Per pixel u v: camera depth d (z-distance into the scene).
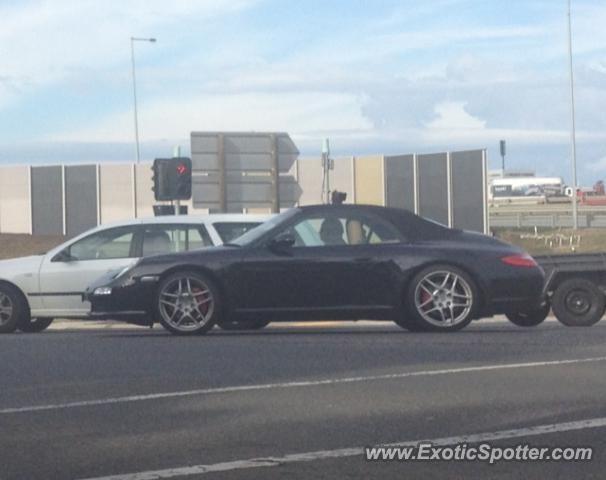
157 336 13.54
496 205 78.94
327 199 30.83
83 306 16.22
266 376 10.21
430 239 13.49
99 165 42.28
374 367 10.61
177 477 6.94
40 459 7.39
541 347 11.82
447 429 8.09
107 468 7.16
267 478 6.93
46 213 43.12
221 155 24.05
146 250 16.23
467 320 13.29
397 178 38.09
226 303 13.34
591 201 83.50
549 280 15.55
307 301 13.29
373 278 13.21
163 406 8.97
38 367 10.95
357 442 7.76
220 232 16.25
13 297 16.20
